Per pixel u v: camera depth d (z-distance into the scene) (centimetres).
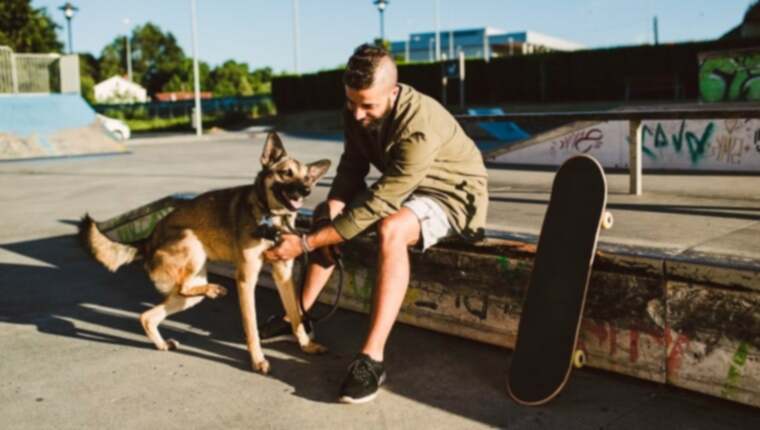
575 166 341
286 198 378
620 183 670
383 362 387
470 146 385
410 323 432
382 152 363
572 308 329
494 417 316
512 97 3134
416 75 3388
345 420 317
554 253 343
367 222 350
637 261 329
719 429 296
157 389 358
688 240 377
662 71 2709
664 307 324
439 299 412
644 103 2694
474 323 396
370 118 348
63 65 2342
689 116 511
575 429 301
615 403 325
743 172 720
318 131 3152
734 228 414
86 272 632
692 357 318
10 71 2258
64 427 316
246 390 355
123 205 1013
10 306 523
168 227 423
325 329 452
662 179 693
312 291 404
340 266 399
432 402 334
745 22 2764
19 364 399
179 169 1500
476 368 375
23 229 840
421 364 383
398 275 346
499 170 860
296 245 367
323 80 3806
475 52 5825
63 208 998
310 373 377
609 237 392
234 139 2728
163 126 4256
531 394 328
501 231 416
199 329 461
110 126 2912
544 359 332
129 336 448
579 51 2905
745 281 296
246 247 381
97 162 1727
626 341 339
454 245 398
